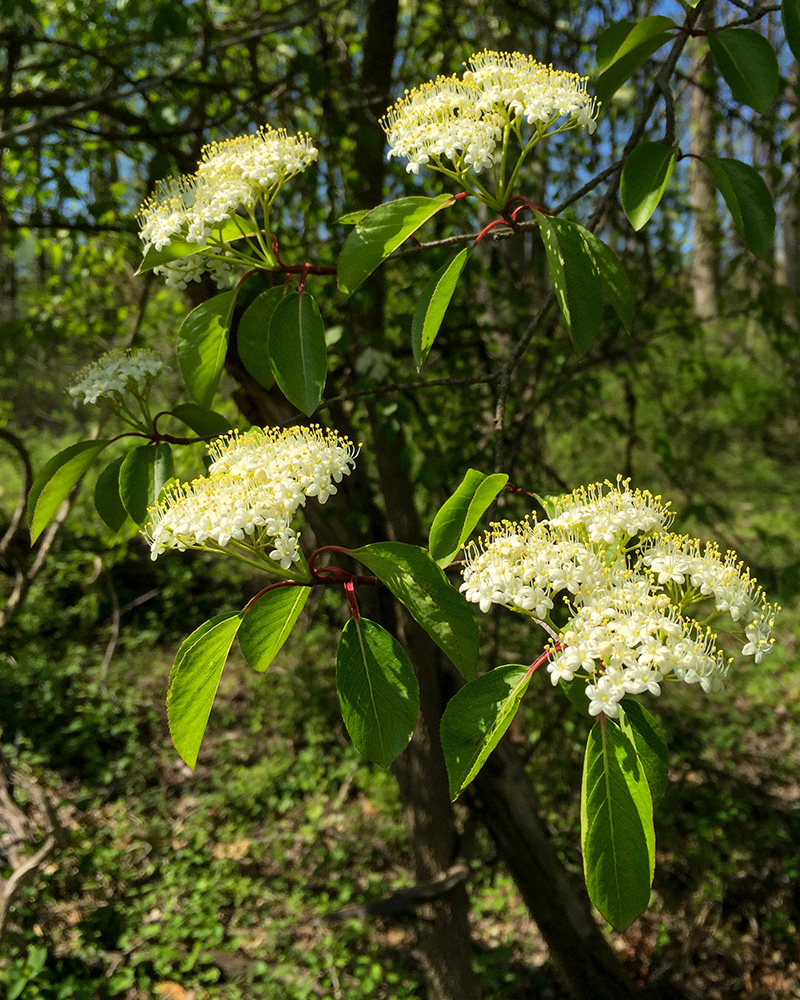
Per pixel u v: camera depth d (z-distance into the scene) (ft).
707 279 20.12
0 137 8.69
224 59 12.85
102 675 20.07
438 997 10.87
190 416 6.48
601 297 5.06
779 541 13.08
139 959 13.51
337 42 12.96
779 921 14.43
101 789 17.89
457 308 12.96
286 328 5.70
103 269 16.83
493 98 5.38
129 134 10.16
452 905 10.82
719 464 34.68
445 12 14.93
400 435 11.02
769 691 21.22
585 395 15.65
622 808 3.74
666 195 15.49
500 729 4.03
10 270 19.53
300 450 4.91
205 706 4.55
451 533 4.85
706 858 15.20
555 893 10.91
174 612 25.27
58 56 13.32
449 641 4.35
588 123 5.45
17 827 11.37
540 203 15.33
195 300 8.42
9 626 21.83
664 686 19.65
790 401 33.83
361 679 4.42
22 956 12.93
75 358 19.86
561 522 4.62
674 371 25.03
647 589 4.33
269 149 5.82
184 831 17.03
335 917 10.20
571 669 3.97
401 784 11.02
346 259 5.49
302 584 4.67
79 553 17.81
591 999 11.25
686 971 13.73
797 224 14.34
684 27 5.92
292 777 18.62
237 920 14.98
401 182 13.65
